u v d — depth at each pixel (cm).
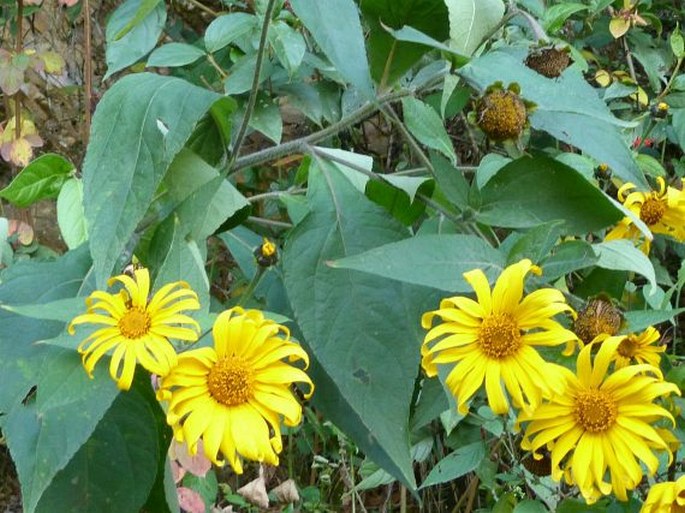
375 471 114
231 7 126
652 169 103
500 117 57
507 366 50
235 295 105
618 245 58
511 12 66
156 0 62
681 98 117
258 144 124
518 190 59
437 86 72
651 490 54
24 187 70
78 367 49
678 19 144
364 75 53
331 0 53
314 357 58
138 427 56
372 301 55
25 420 50
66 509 54
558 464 54
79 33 137
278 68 100
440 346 50
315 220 58
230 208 62
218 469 135
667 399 55
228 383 49
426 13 58
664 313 56
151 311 50
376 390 52
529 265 50
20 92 125
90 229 52
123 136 54
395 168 121
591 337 54
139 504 55
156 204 62
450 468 95
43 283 60
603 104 62
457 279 51
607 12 127
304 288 55
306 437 130
